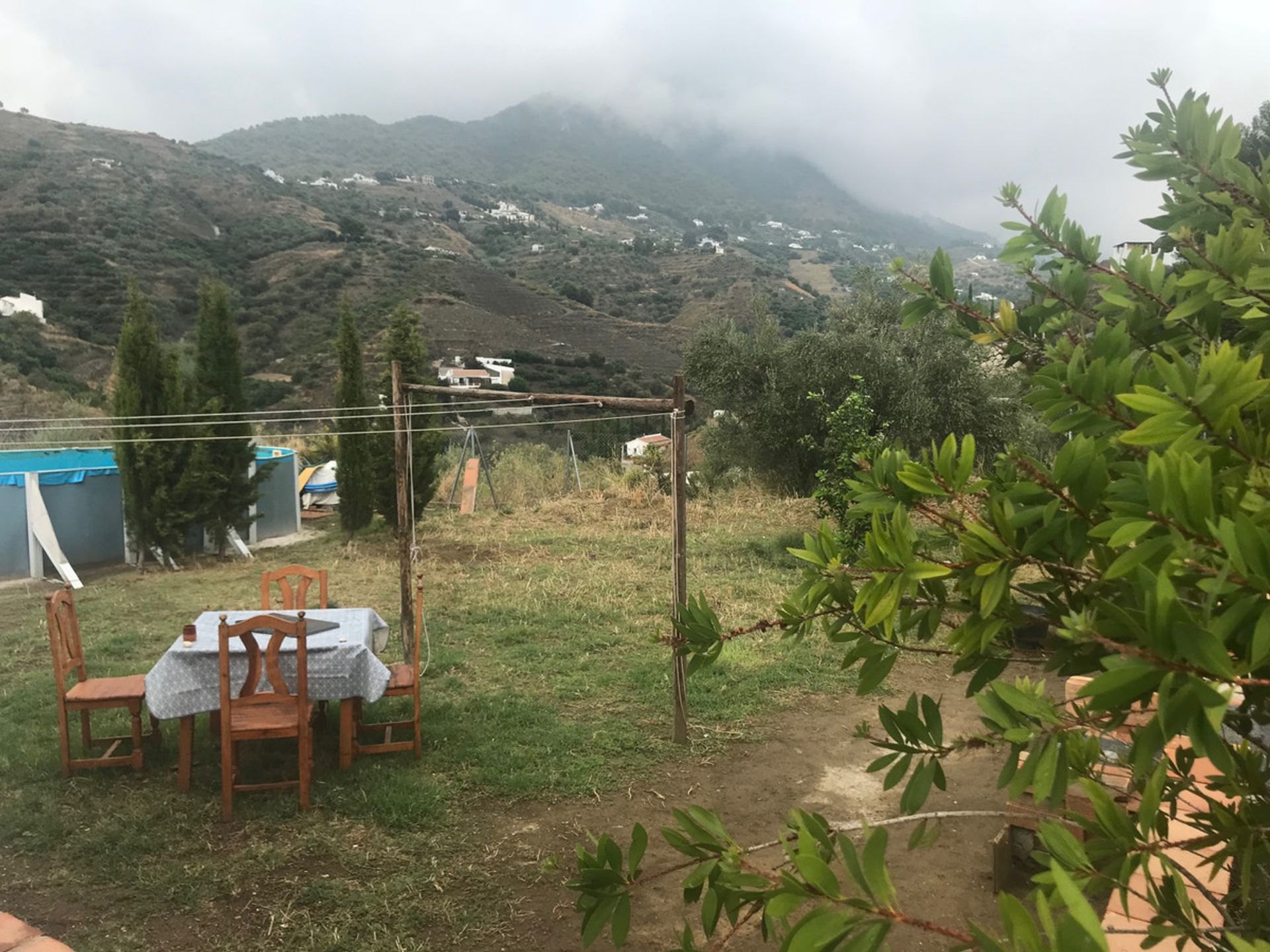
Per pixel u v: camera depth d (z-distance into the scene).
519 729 5.81
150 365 10.78
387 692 5.34
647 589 9.60
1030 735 0.99
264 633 5.27
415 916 3.77
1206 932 0.89
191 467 10.78
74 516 10.95
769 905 0.98
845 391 13.78
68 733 5.00
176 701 4.85
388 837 4.43
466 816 4.68
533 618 8.48
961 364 13.34
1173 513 0.74
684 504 5.59
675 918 3.77
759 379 15.09
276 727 4.62
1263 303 1.01
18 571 10.20
